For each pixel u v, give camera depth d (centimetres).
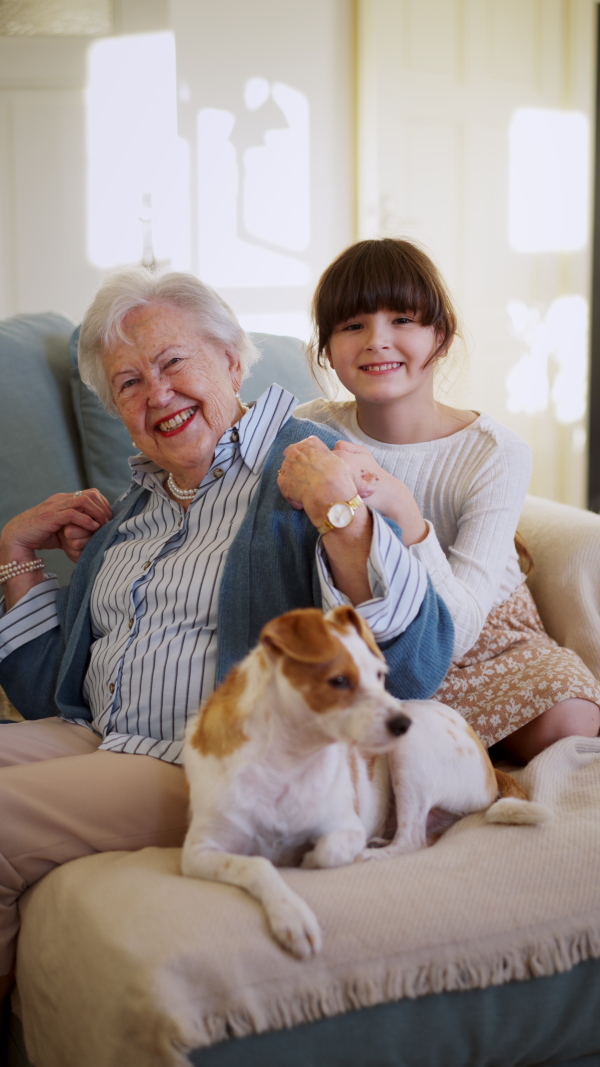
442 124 408
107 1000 98
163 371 147
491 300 429
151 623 143
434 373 186
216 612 138
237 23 383
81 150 321
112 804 124
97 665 149
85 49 317
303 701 104
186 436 148
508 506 158
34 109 317
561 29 421
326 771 112
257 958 98
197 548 144
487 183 420
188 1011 95
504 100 417
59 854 123
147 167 324
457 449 164
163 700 136
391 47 394
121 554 156
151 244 330
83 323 155
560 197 436
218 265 397
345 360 161
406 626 127
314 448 133
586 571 176
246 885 104
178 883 107
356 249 160
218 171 390
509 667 154
